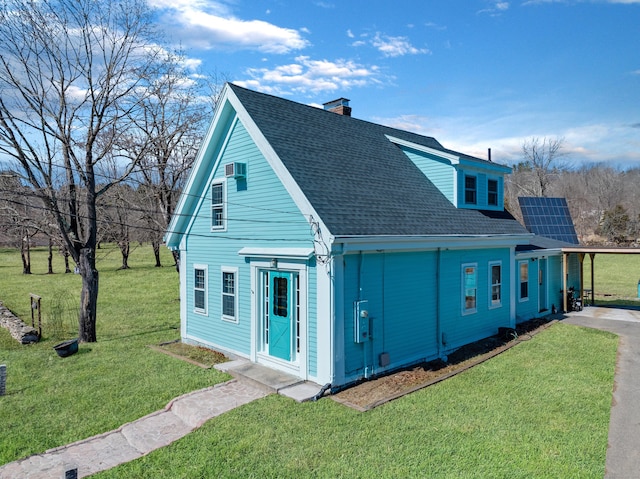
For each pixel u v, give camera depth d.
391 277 10.17
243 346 11.29
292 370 9.69
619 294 23.88
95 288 13.96
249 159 11.09
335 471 5.85
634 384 9.08
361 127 15.01
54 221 15.50
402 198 11.82
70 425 7.70
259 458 6.24
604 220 57.12
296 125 11.99
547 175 58.06
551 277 18.22
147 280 30.31
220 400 8.43
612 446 6.45
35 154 12.71
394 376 9.73
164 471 6.03
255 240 10.92
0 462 6.50
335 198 9.74
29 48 12.77
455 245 11.80
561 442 6.57
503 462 6.00
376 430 7.00
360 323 9.18
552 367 10.30
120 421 7.85
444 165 14.03
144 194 21.73
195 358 11.60
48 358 11.77
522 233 14.66
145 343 13.48
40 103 12.98
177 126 19.55
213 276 12.41
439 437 6.74
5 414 8.14
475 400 8.23
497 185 15.97
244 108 10.88
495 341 13.02
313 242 9.16
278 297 10.29
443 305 11.70
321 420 7.39
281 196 10.10
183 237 13.63
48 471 6.25
